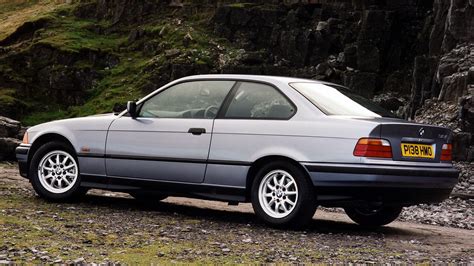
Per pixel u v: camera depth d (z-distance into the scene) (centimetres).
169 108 812
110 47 3941
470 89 1942
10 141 1559
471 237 800
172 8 4097
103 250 572
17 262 508
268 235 690
